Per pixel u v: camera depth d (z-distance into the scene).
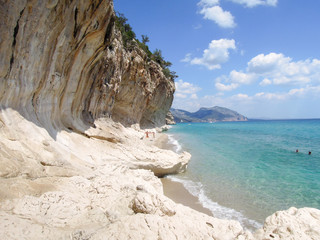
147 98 37.16
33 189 4.68
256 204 8.64
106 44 11.09
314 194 9.73
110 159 10.62
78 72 10.49
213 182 11.54
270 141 30.31
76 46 8.89
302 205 8.53
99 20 9.05
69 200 4.93
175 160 13.45
